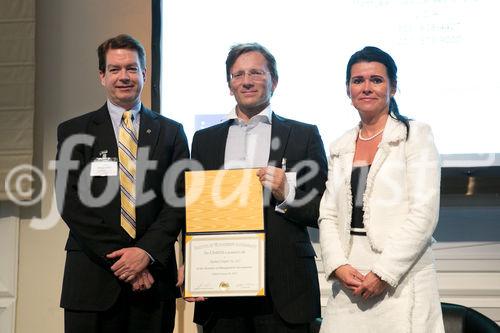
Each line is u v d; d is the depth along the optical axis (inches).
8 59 139.9
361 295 88.2
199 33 137.2
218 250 99.1
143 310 101.0
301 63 134.2
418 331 85.0
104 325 99.6
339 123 132.4
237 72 105.0
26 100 139.1
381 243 89.1
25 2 140.1
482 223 132.4
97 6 143.3
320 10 134.6
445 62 131.0
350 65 98.3
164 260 100.0
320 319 105.2
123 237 100.5
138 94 107.8
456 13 131.6
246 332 100.9
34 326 140.4
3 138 138.9
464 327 102.2
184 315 136.9
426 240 87.5
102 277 99.2
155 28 136.9
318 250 135.6
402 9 132.9
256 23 136.2
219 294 98.0
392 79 97.6
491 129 129.1
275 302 98.2
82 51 142.9
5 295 141.2
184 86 136.6
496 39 130.3
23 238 141.9
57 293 140.5
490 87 129.7
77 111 142.4
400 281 87.5
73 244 101.7
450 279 131.9
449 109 130.3
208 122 135.5
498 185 128.4
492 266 131.4
